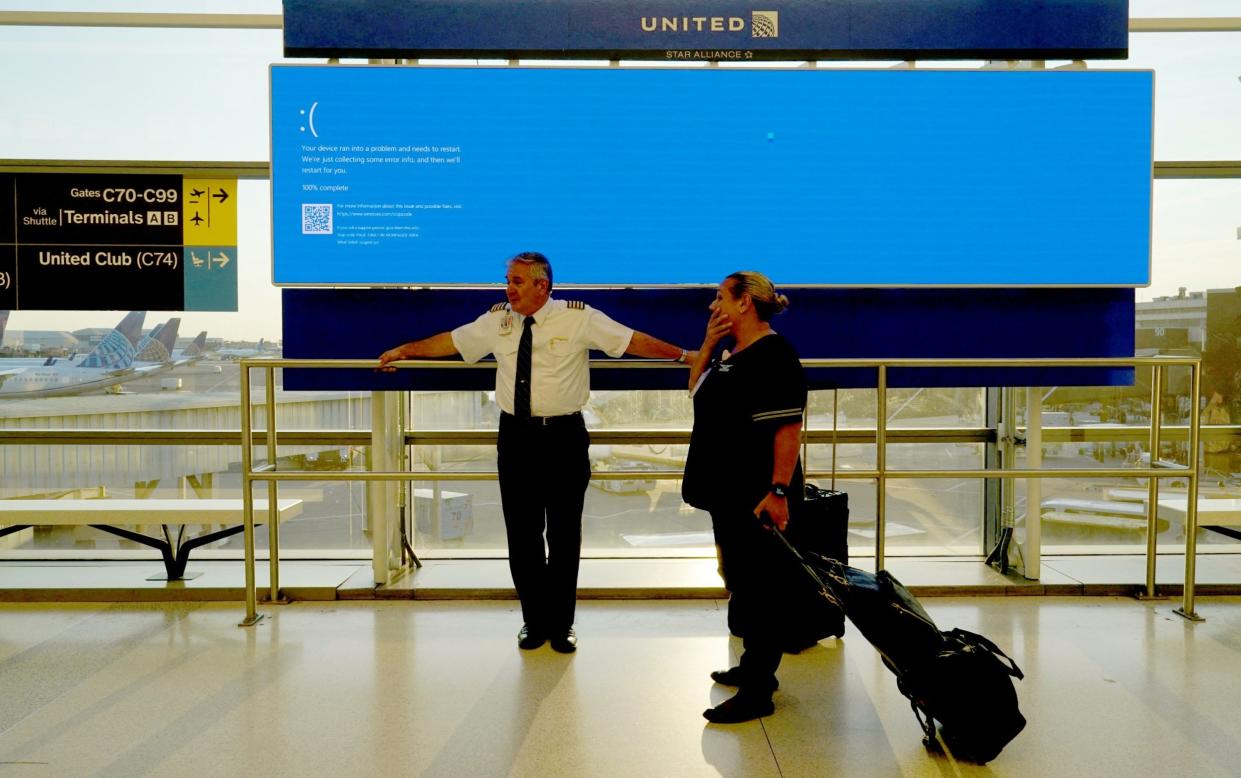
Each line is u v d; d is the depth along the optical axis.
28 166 4.62
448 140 4.14
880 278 4.21
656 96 4.15
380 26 4.11
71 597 4.21
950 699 2.54
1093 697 3.05
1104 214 4.21
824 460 4.94
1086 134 4.18
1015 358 4.18
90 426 4.88
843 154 4.18
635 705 3.00
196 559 4.82
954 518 4.95
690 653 3.50
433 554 4.88
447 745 2.69
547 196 4.16
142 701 3.03
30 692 3.11
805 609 3.40
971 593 4.26
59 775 2.49
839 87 4.16
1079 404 4.94
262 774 2.51
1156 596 4.25
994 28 4.18
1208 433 4.98
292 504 4.44
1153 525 4.21
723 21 4.17
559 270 4.19
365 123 4.12
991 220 4.20
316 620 3.92
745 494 2.86
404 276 4.16
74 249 4.69
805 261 4.21
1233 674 3.27
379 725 2.83
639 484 4.90
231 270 4.76
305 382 4.18
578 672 3.30
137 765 2.56
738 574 2.90
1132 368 4.30
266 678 3.24
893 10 4.17
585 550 4.89
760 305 2.91
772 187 4.18
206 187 4.71
